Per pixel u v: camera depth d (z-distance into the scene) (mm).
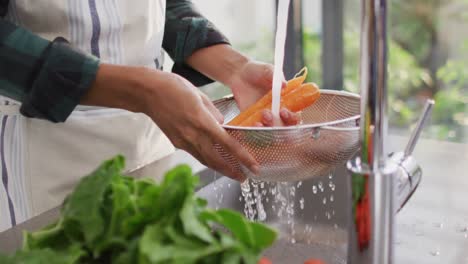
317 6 2188
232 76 1025
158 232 491
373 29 550
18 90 890
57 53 870
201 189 962
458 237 819
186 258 469
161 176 983
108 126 1078
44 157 1055
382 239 597
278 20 883
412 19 2168
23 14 1021
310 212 976
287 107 904
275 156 794
